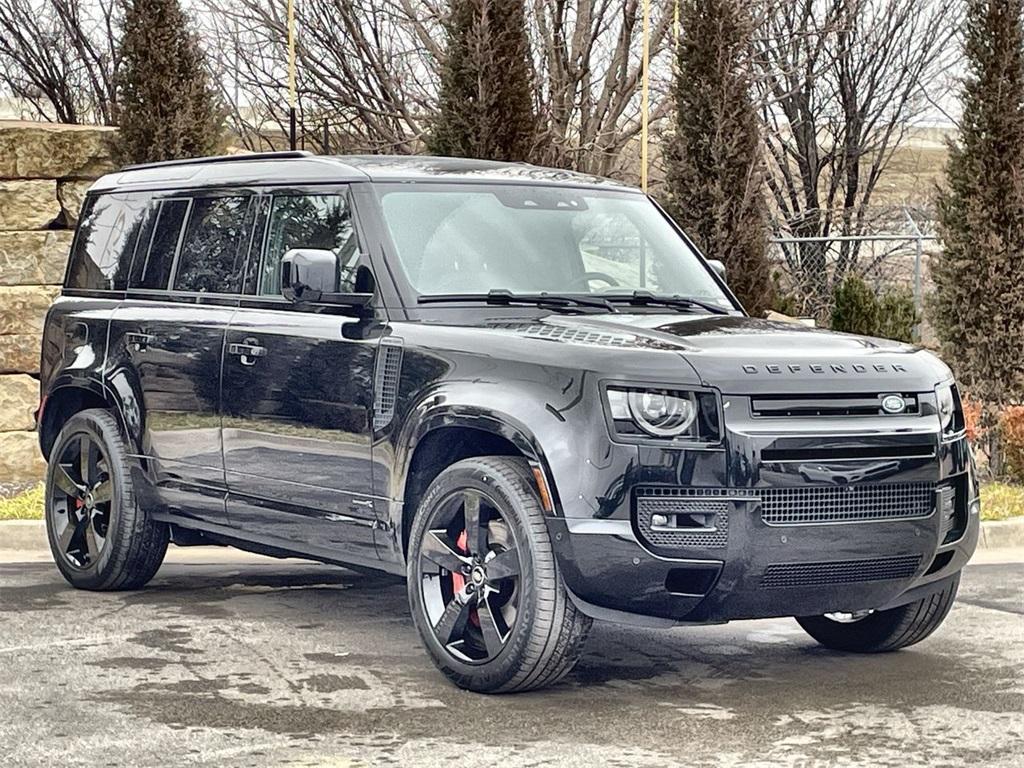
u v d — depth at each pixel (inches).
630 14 924.6
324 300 295.9
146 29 604.1
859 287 786.2
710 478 252.4
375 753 232.5
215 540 348.5
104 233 374.3
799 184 1444.4
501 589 267.6
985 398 634.8
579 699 266.7
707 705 263.3
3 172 582.6
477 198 315.0
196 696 265.7
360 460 291.9
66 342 371.6
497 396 264.8
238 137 1070.4
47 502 373.4
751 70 900.6
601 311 299.1
